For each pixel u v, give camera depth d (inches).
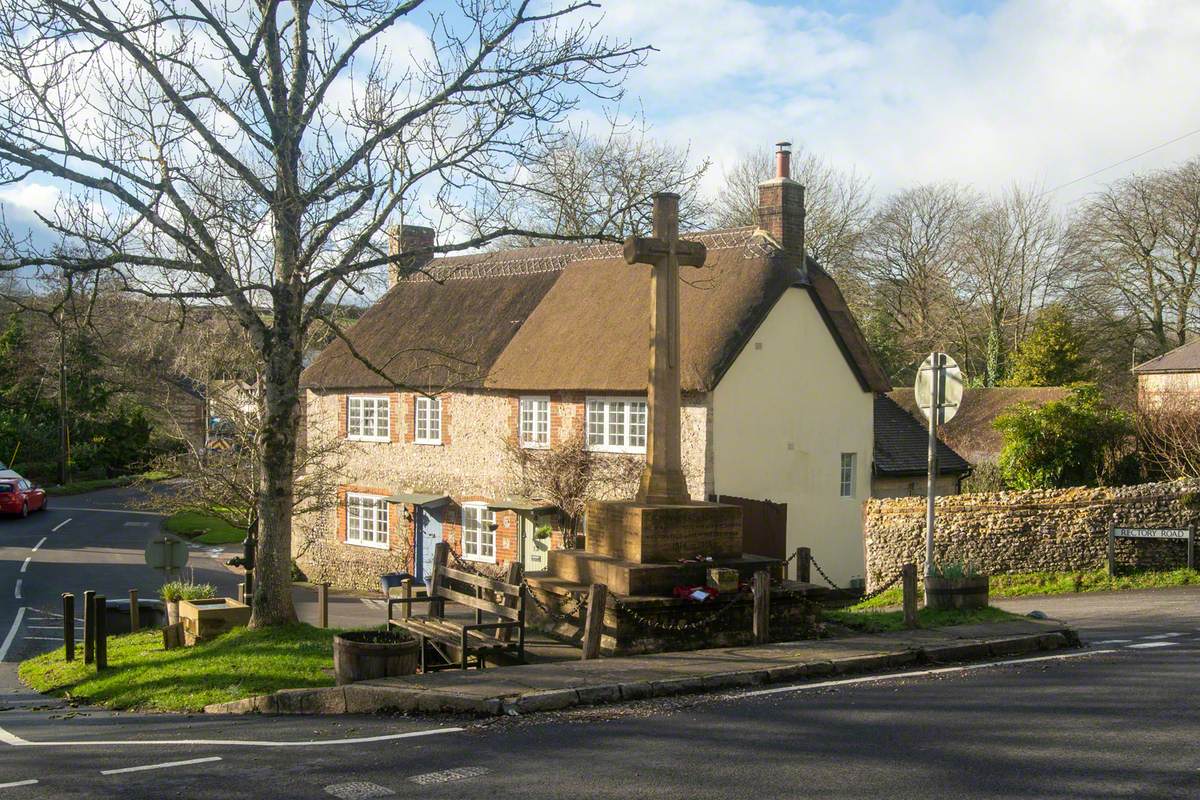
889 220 2085.4
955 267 2057.1
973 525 828.6
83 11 479.8
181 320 576.4
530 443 1080.8
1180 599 692.1
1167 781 263.7
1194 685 391.9
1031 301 2022.6
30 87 489.4
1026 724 329.7
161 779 299.1
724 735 325.1
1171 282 1808.6
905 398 1598.2
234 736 362.0
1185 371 1492.4
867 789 262.7
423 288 1312.7
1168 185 1798.7
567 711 373.4
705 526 518.6
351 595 1163.3
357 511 1270.9
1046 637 502.6
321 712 412.2
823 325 1032.8
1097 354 1894.7
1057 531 810.8
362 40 526.3
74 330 686.5
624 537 515.5
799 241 1037.2
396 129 523.2
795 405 1000.9
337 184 553.9
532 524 1073.5
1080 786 261.0
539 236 557.6
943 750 299.4
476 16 534.0
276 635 541.6
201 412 1159.0
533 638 508.1
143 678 514.9
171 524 1652.3
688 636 484.1
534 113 546.0
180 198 516.1
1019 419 1007.0
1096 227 1882.4
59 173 498.9
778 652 461.1
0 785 301.6
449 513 1162.0
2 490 1647.4
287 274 547.5
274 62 537.0
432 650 498.0
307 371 1307.8
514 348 1104.2
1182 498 794.8
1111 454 981.8
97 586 1079.6
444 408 1173.1
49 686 561.6
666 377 532.4
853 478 1069.8
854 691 395.2
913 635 503.8
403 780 284.4
